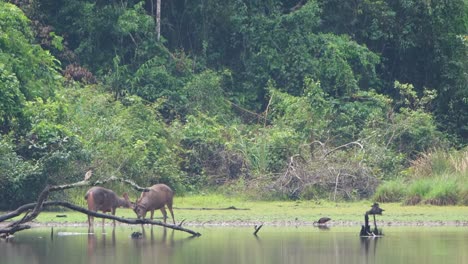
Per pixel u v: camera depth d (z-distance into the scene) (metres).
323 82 130.62
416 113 120.94
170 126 115.94
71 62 128.38
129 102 116.81
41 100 92.56
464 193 94.62
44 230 72.31
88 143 95.00
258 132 115.50
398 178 102.88
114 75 125.62
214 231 71.44
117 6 130.62
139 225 77.25
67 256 54.88
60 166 88.06
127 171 98.56
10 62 94.81
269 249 58.28
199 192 106.44
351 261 52.28
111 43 131.88
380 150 110.25
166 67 130.38
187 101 125.31
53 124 90.00
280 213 86.75
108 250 57.97
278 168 107.06
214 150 110.81
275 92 124.12
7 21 99.12
